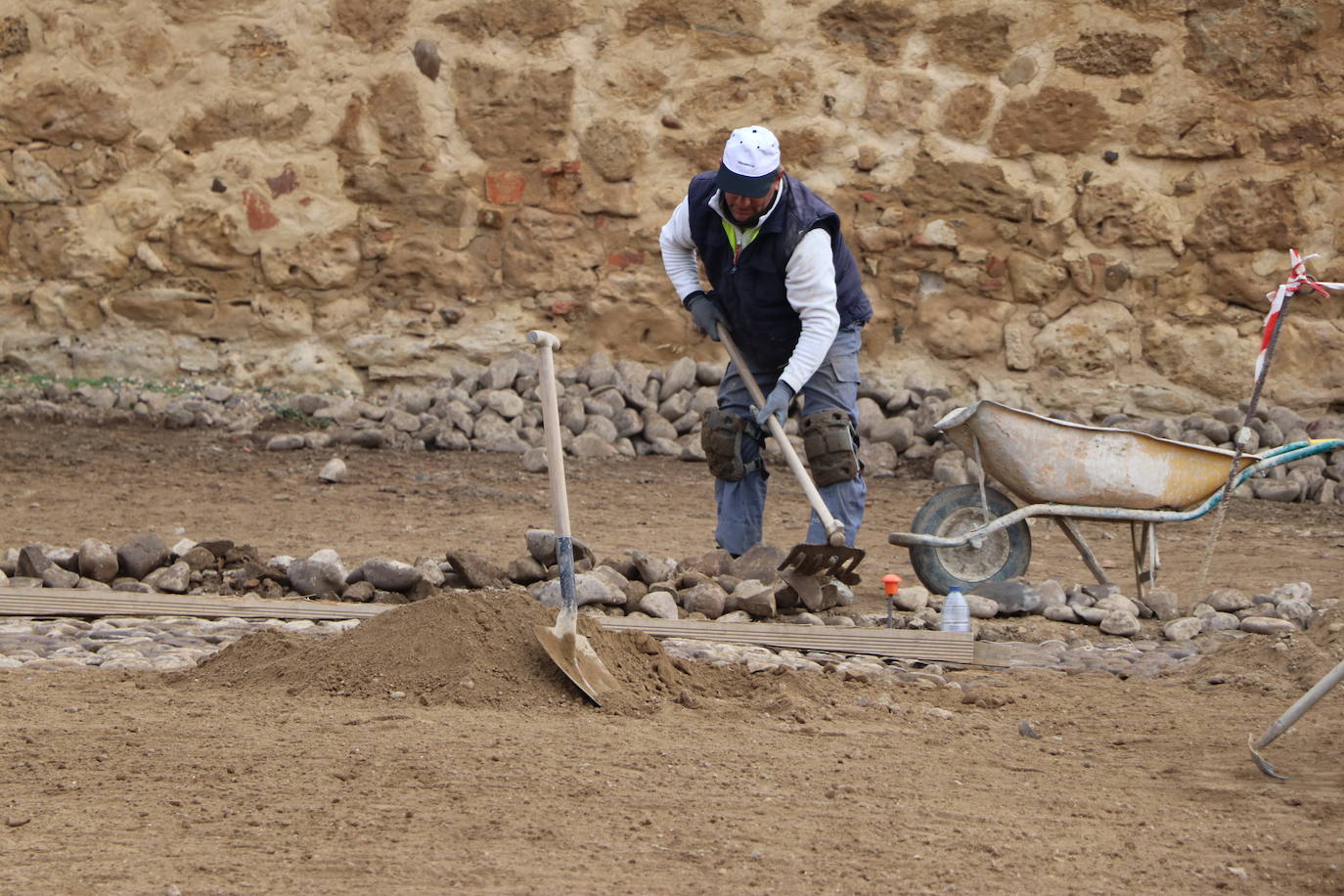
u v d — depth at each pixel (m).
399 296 14.48
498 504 10.81
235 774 4.29
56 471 11.20
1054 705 5.71
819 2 14.09
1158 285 14.01
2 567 7.47
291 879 3.43
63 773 4.26
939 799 4.29
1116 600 7.45
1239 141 13.75
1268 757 4.93
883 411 13.77
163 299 14.45
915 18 14.03
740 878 3.53
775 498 11.65
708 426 7.93
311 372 14.41
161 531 9.21
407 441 13.14
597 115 14.25
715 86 14.20
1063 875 3.63
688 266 8.08
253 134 14.40
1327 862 3.78
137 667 5.78
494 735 4.79
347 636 5.70
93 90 14.37
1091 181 13.95
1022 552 7.92
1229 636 6.95
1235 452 7.57
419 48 14.27
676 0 14.15
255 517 9.84
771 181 6.96
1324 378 13.79
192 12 14.36
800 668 6.14
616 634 5.87
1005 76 13.98
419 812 3.96
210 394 13.90
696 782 4.35
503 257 14.38
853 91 14.12
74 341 14.46
